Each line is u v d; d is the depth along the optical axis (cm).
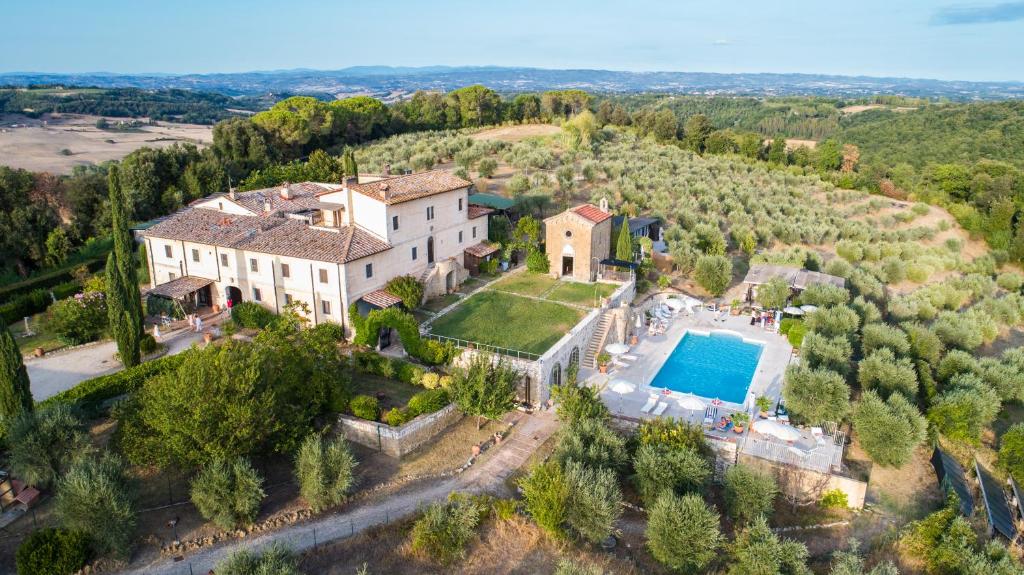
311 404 3512
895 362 4391
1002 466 3772
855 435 3866
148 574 2588
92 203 7488
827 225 8688
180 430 2919
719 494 3378
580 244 5697
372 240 4775
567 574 2423
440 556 2712
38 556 2489
